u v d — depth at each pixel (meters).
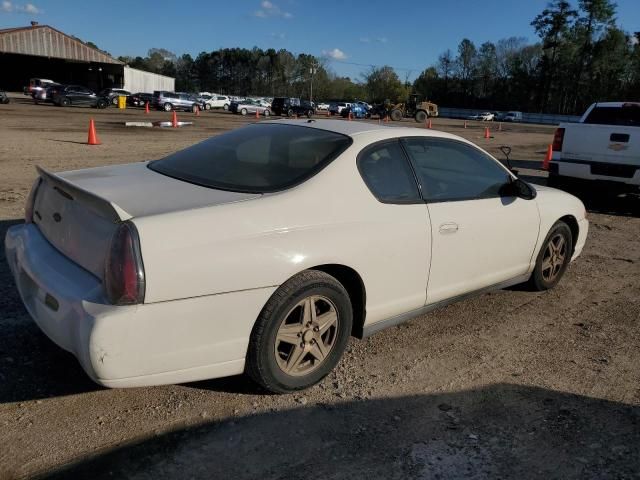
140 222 2.63
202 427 2.90
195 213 2.79
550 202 4.91
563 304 5.02
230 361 2.91
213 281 2.73
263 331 2.96
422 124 45.72
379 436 2.93
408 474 2.66
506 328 4.42
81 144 15.20
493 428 3.07
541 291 5.27
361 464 2.71
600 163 8.88
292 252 2.98
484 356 3.92
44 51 55.72
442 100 114.19
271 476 2.58
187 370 2.78
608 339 4.32
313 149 3.50
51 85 41.97
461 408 3.25
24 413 2.89
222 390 3.25
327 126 3.83
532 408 3.29
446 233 3.83
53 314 2.74
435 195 3.87
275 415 3.05
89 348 2.49
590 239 7.50
